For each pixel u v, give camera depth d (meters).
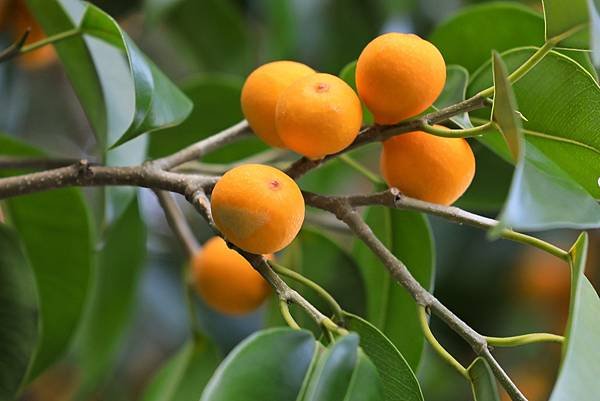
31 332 0.39
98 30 0.38
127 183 0.35
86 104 0.39
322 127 0.32
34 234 0.42
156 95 0.35
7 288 0.39
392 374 0.33
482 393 0.32
